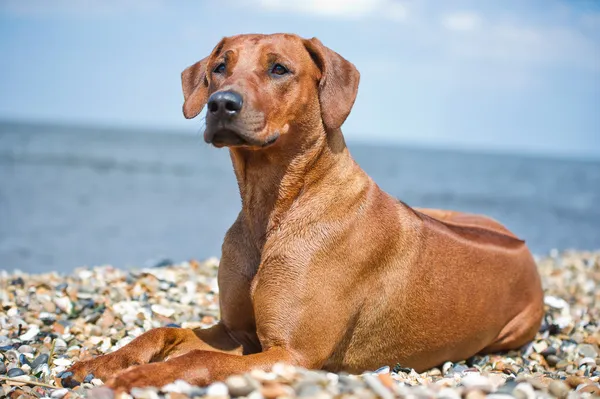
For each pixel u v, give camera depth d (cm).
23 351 511
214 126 436
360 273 474
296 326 450
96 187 3147
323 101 476
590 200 4512
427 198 3722
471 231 573
